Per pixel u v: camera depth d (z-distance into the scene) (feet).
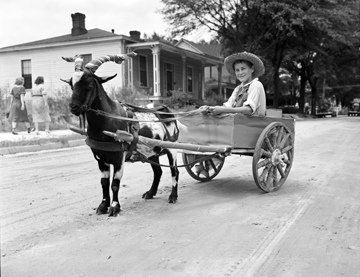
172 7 92.48
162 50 87.04
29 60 91.91
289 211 17.49
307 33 100.83
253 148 20.48
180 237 14.14
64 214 16.99
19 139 41.06
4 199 19.48
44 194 20.54
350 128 69.51
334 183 23.30
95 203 18.81
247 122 19.84
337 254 12.66
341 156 34.22
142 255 12.50
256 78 21.54
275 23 91.81
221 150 18.95
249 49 98.63
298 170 27.48
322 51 109.60
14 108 46.62
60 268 11.55
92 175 25.64
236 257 12.35
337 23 95.81
